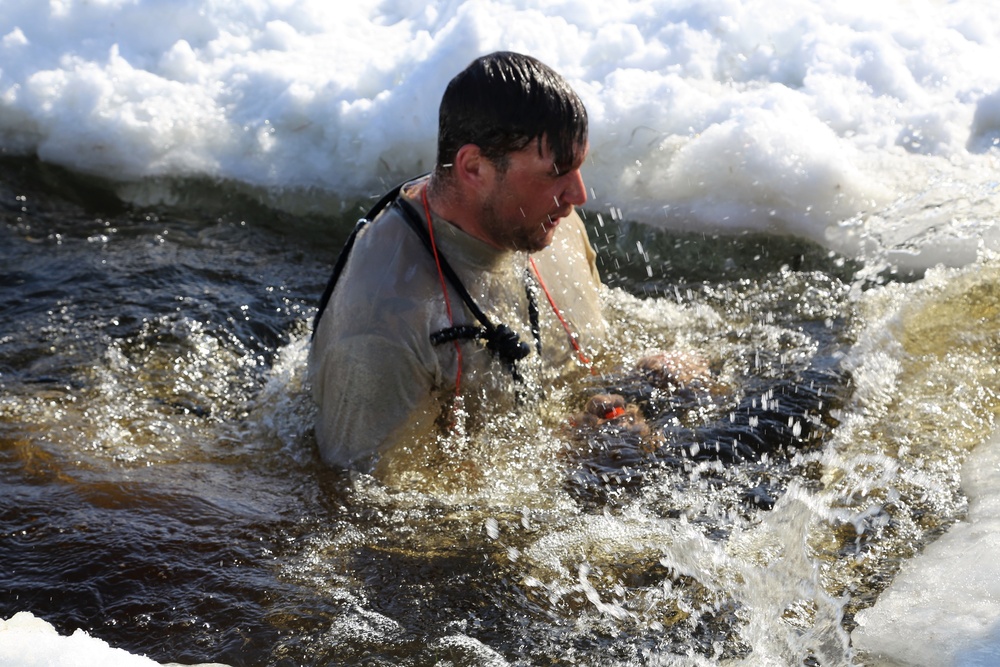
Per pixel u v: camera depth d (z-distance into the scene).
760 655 2.58
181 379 3.89
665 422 3.41
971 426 3.38
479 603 2.78
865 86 4.92
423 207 3.13
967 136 4.69
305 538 3.03
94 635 2.71
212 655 2.64
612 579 2.85
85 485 3.27
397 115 5.07
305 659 2.62
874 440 3.34
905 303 3.97
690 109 4.87
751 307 4.16
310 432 3.47
